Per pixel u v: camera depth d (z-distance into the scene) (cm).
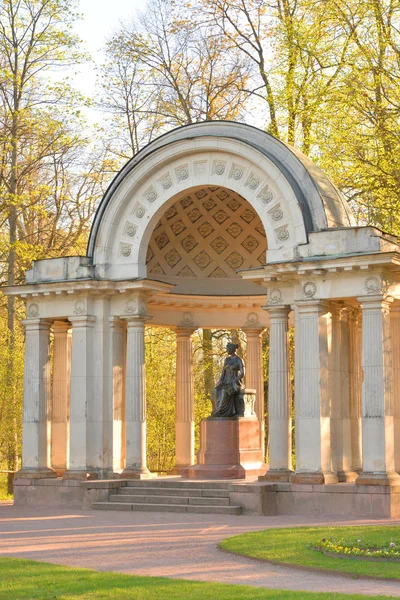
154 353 6216
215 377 6731
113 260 3953
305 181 3597
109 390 3934
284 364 3581
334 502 3309
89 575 1933
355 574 1931
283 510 3381
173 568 2069
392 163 4319
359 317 3969
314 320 3453
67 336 4228
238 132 3741
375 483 3259
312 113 4834
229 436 3872
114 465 3906
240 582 1883
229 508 3306
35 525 3036
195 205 4244
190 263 4450
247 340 4562
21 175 5288
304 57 4981
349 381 3803
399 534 2462
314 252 3462
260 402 4494
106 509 3572
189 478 3853
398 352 3584
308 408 3438
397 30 4572
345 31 4844
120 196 3934
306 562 2067
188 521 3075
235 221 4388
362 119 4584
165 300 4384
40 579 1884
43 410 4034
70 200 5753
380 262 3294
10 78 5194
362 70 4516
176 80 5541
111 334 3950
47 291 3956
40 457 3997
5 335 5478
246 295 4478
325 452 3419
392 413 3366
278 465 3531
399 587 1819
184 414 4525
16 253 5294
